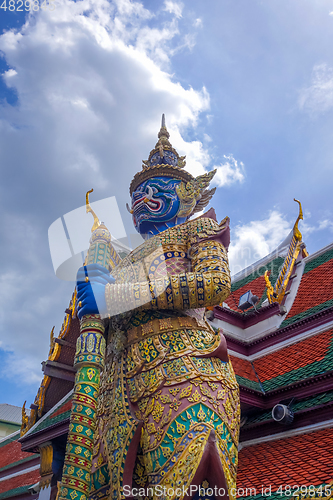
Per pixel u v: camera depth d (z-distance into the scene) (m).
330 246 10.63
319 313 8.27
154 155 5.59
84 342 3.63
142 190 5.05
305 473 5.14
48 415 7.57
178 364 3.44
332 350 7.41
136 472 3.32
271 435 6.66
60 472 6.63
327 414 6.21
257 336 9.27
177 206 4.95
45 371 6.36
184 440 3.04
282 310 9.25
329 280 9.47
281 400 6.99
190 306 3.62
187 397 3.26
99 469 3.54
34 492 9.68
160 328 3.67
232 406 3.53
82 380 3.46
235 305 11.78
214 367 3.58
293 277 10.41
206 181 5.27
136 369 3.54
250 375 8.12
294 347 8.30
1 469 13.10
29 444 7.33
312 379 6.70
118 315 3.82
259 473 5.71
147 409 3.32
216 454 2.97
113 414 3.53
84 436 3.23
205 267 3.79
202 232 4.14
